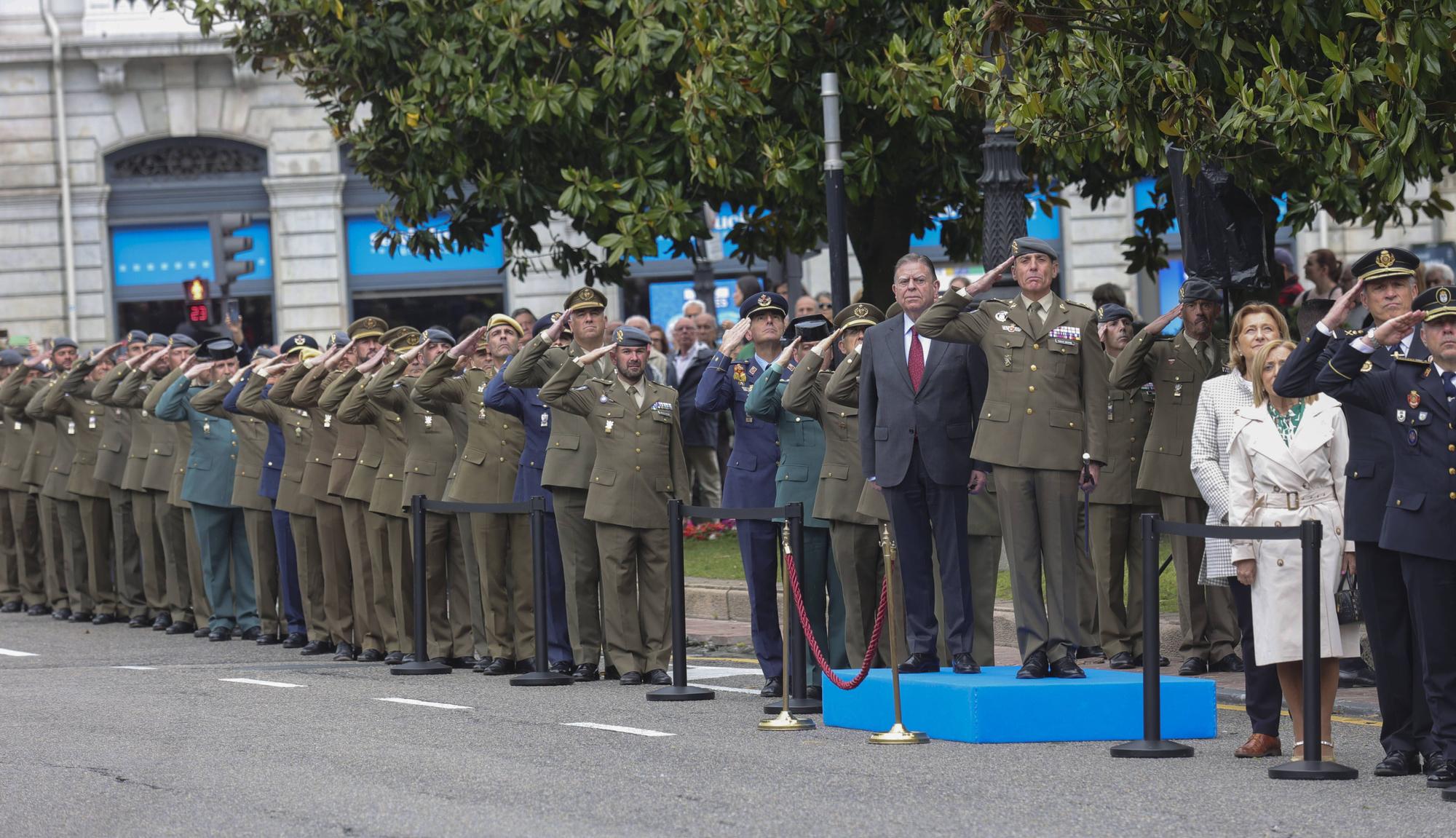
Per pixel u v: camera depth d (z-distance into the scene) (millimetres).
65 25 65438
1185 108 25422
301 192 65625
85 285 66000
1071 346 21531
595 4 38094
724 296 63812
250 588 35562
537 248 41844
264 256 66250
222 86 65750
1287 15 24469
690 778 18531
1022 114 26906
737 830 15984
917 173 39188
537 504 26859
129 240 66438
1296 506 19219
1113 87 26156
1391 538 17781
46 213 65812
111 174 66125
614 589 26875
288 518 33312
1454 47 22469
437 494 30078
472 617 29438
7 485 41781
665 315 64000
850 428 24094
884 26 36812
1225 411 20266
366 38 39594
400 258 66125
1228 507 19922
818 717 23188
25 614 41906
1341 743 20797
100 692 26172
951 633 22469
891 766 19141
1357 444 18516
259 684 27125
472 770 19109
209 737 21688
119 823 16891
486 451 29094
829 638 25125
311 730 22172
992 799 17188
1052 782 18062
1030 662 21438
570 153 39812
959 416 22328
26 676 28578
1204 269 27828
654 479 26859
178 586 36781
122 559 38469
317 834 16156
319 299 65625
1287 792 17484
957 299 21641
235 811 17234
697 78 35500
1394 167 23094
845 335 24219
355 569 31281
